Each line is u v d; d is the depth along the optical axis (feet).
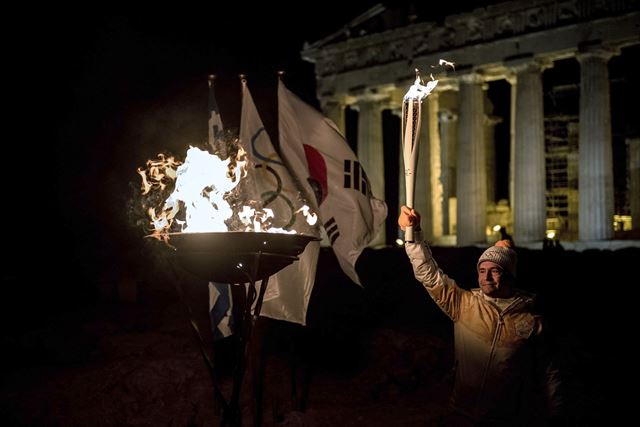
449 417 17.25
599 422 24.99
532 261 74.69
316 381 33.42
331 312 50.34
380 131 145.48
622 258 71.72
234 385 19.35
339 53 148.36
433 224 138.21
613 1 112.06
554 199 149.79
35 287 67.21
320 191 26.73
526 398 16.07
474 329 16.44
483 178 126.72
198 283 48.75
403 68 137.49
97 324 47.42
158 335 41.70
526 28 121.60
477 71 127.65
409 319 49.65
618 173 142.00
